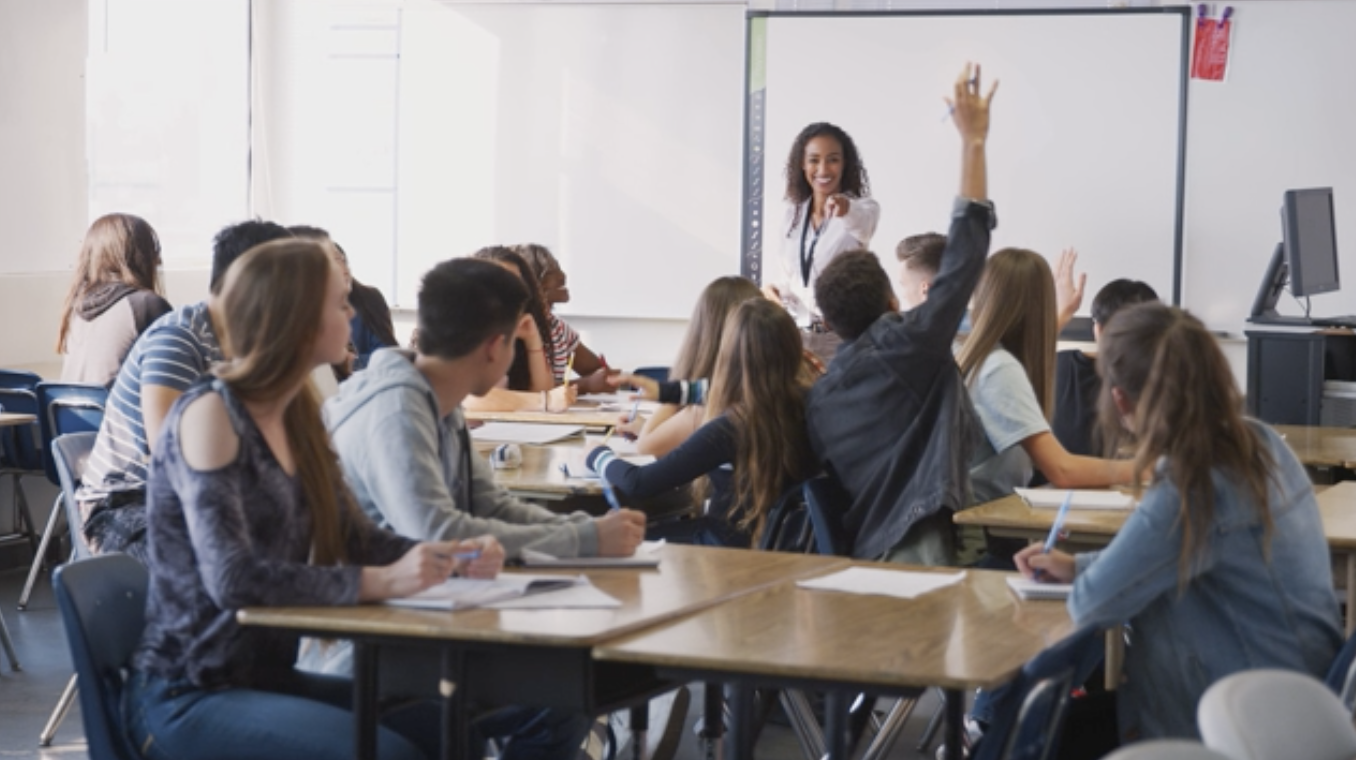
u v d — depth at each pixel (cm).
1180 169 723
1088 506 340
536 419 503
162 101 750
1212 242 723
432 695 235
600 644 218
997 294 381
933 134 745
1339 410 645
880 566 281
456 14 789
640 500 408
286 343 240
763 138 758
